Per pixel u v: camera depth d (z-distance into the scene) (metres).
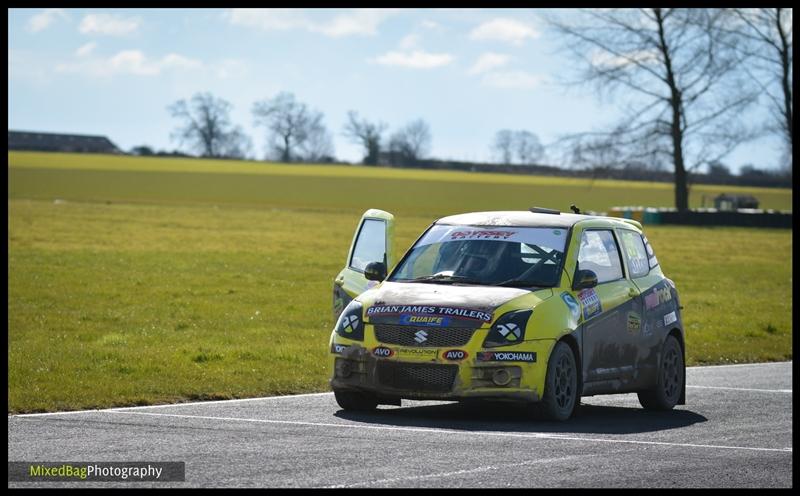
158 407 32.66
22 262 95.50
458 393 30.38
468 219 35.78
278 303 73.19
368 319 31.61
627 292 35.09
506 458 24.83
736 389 40.78
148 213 189.12
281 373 41.59
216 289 80.19
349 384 31.48
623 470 23.91
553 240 34.19
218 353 46.09
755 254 144.75
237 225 166.38
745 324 69.12
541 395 30.75
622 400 38.69
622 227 37.28
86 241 125.06
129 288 79.06
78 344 49.50
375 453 25.12
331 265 105.69
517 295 31.78
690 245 156.12
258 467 23.27
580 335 32.47
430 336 30.72
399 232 158.00
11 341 50.19
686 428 30.78
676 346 37.22
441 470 23.30
